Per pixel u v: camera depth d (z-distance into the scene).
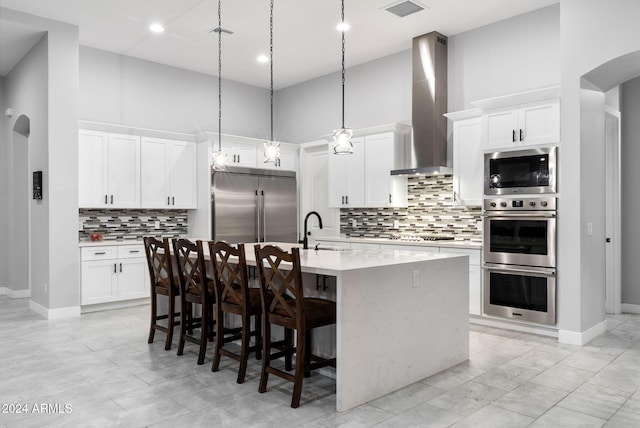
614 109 5.30
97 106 6.09
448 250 5.05
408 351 3.17
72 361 3.67
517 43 5.08
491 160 4.73
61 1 4.69
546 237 4.30
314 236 7.12
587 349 3.98
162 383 3.19
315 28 5.41
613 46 3.88
